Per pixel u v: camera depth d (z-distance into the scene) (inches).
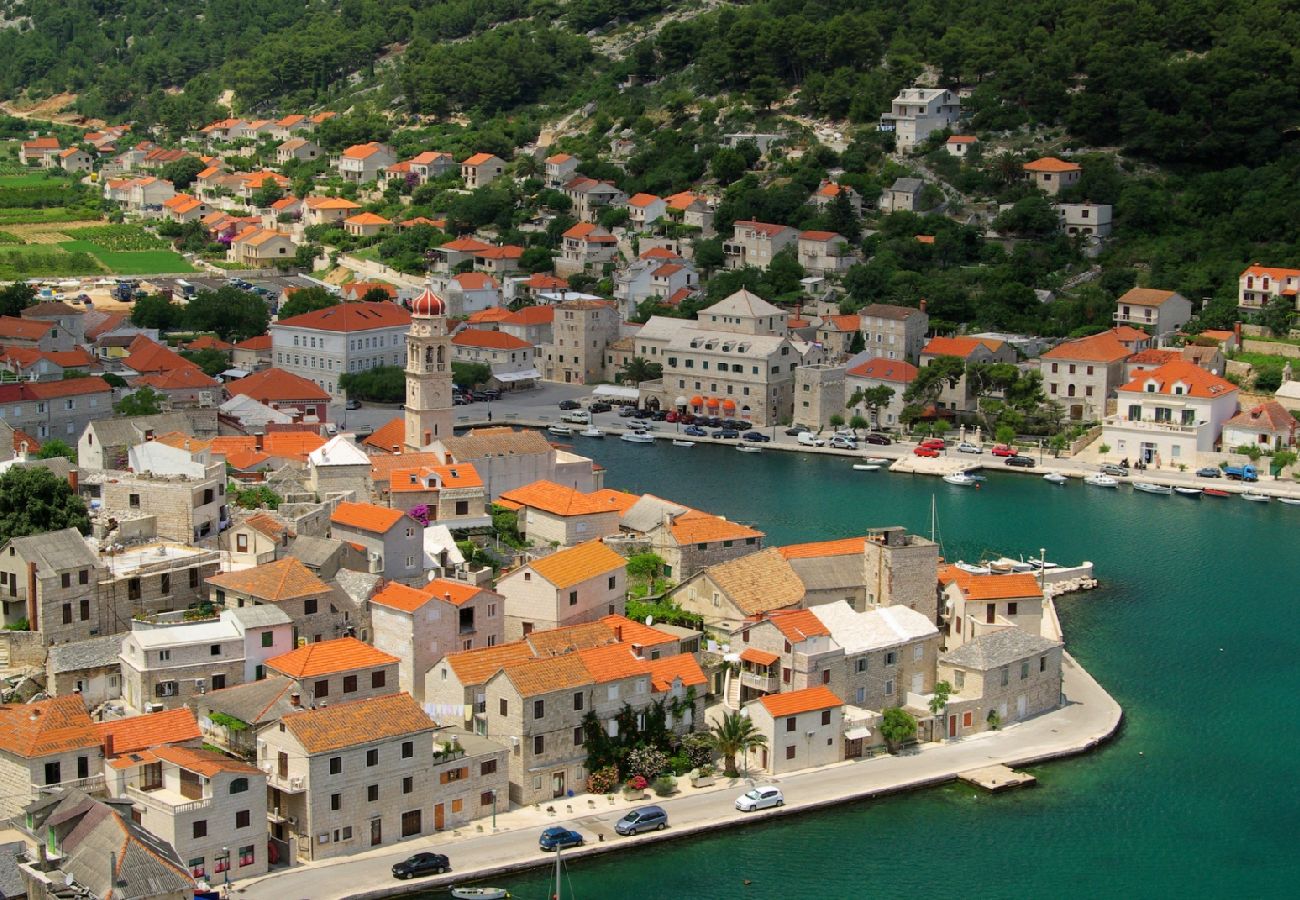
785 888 6860.2
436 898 6614.2
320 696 7529.5
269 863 6796.3
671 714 7844.5
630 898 6747.1
